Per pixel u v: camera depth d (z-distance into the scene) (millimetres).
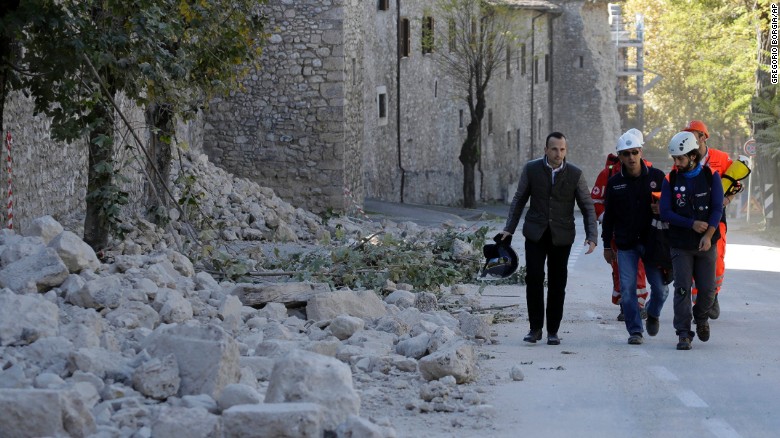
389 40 50531
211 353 7535
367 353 10031
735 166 13617
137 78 15086
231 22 17047
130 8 14078
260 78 35375
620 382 9562
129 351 8578
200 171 29141
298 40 35062
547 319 12062
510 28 59344
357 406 7062
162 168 21531
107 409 6992
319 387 7023
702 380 9680
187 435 6340
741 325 13734
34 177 18906
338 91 35062
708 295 11734
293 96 35250
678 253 11602
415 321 12250
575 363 10625
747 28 40125
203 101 17891
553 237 11844
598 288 19297
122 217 20781
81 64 13836
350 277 15828
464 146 55281
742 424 7879
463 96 58812
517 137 73812
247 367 8234
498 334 13023
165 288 11078
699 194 11445
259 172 35531
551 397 8867
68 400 6422
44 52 13141
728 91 48188
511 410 8336
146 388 7398
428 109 55938
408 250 17406
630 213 11961
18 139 17750
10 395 6324
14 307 8570
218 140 35688
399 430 7523
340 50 35000
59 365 7883
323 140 35250
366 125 47562
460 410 8211
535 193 11891
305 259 16953
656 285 12109
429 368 9289
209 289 12750
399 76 51750
